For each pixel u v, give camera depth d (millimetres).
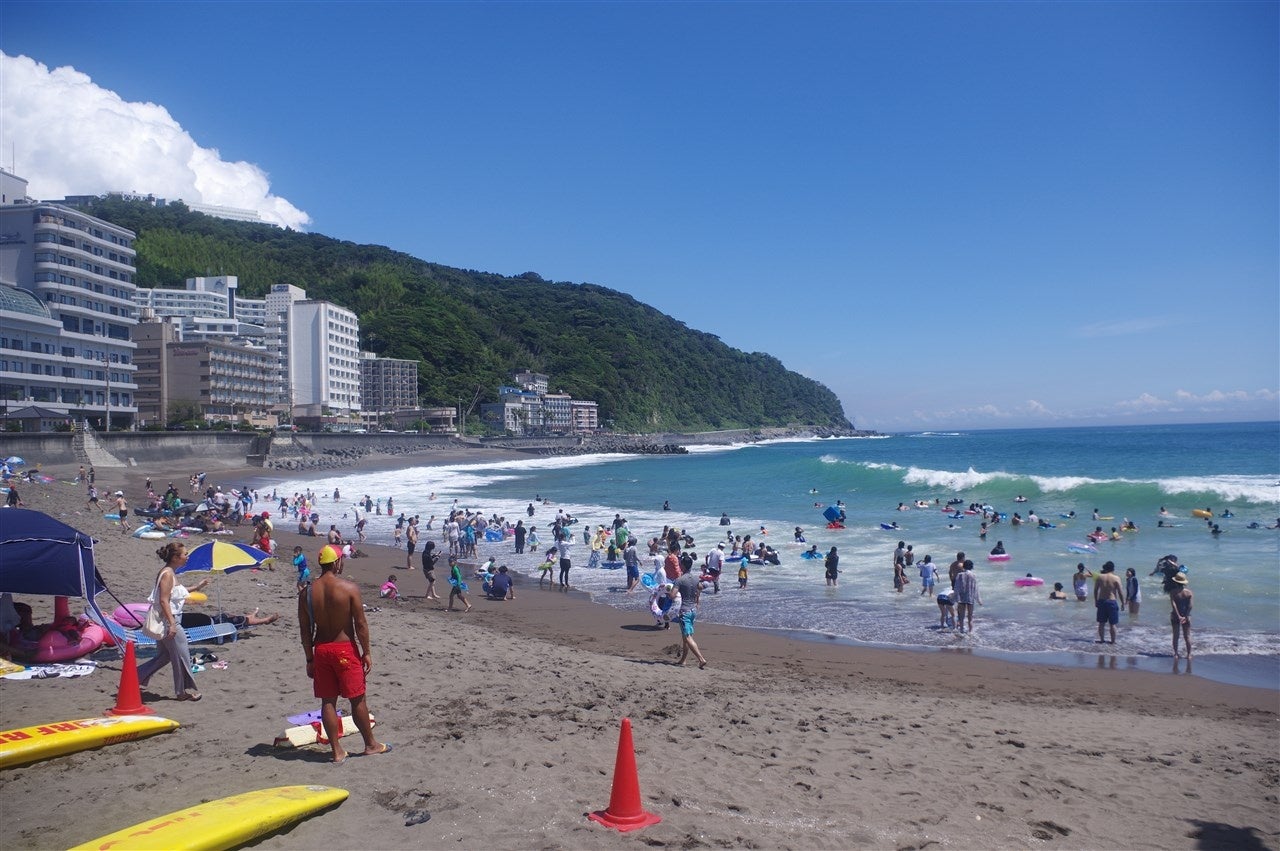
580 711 9289
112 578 17531
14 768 6547
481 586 23453
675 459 122250
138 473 63125
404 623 16078
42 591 9805
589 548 30625
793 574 24266
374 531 37031
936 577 20984
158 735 7484
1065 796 7375
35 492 42062
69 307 72438
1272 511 34656
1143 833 6629
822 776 7383
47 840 5258
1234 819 7066
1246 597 19219
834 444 199375
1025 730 9898
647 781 6852
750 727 9102
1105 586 15812
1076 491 43531
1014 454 98875
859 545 29250
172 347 97938
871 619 18266
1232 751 9398
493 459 122188
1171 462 71500
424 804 5957
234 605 16016
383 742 7461
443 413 143750
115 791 6098
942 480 52188
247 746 7223
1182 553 25312
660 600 17750
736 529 34688
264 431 88312
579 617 18969
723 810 6277
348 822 5594
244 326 130750
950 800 6992
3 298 66250
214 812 5316
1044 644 15836
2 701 8297
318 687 6852
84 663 9820
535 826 5652
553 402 182250
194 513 36000
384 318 167125
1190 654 14758
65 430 64375
